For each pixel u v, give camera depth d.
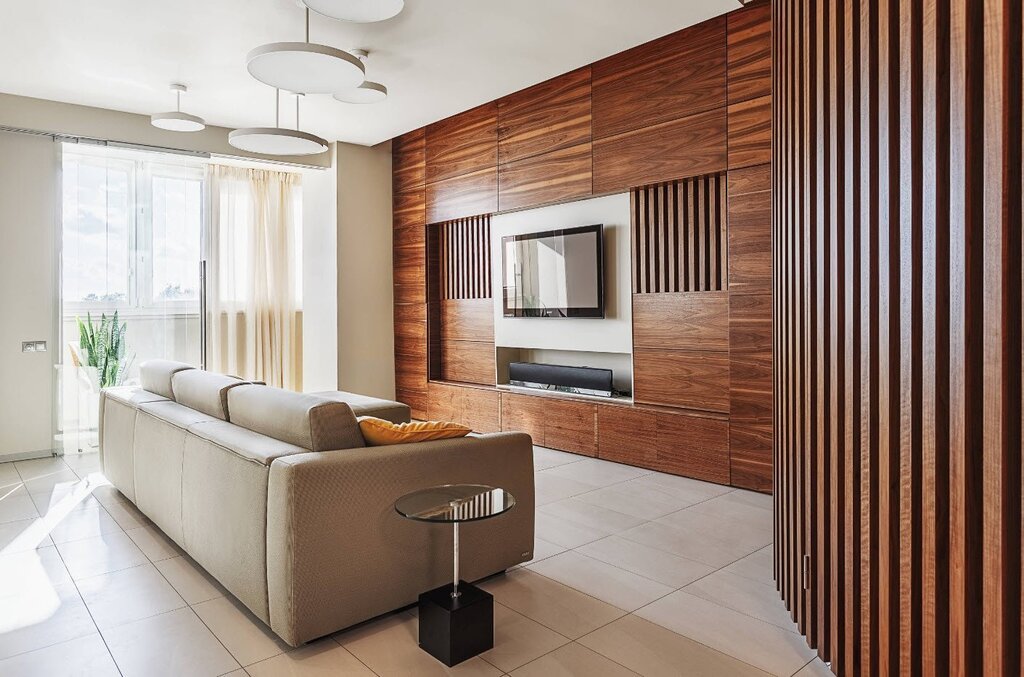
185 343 6.59
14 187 5.55
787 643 2.48
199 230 6.68
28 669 2.31
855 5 1.79
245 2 3.98
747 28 4.36
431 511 2.31
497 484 3.00
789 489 2.63
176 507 3.29
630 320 5.31
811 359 2.26
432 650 2.41
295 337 7.96
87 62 4.89
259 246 7.60
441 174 6.92
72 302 5.90
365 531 2.56
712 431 4.63
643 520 3.89
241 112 6.17
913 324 1.48
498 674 2.29
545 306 5.95
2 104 5.51
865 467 1.78
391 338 7.65
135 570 3.18
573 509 4.09
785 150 2.63
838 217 1.95
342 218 7.26
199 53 4.74
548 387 6.04
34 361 5.64
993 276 1.20
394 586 2.66
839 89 1.94
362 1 3.36
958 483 1.30
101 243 6.05
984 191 1.22
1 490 4.59
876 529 1.75
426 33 4.45
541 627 2.62
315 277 7.58
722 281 4.65
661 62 4.86
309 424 2.60
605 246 5.47
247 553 2.61
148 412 3.71
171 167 6.50
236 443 2.76
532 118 5.88
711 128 4.57
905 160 1.49
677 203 4.91
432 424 2.95
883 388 1.63
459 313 6.97
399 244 7.55
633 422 5.12
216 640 2.52
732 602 2.83
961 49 1.26
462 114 6.64
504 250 6.37
